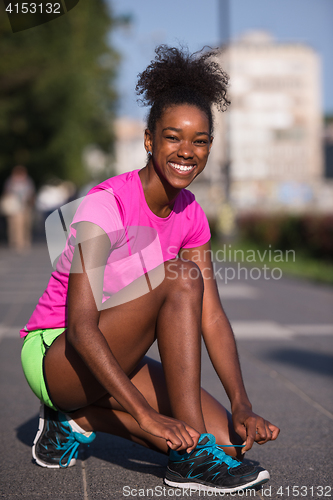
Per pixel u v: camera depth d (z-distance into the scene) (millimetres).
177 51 2709
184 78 2627
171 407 2533
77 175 25109
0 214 23250
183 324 2490
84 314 2312
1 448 3223
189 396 2492
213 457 2512
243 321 7383
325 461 3029
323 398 4234
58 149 24219
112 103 29500
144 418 2244
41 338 2629
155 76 2635
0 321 7133
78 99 23688
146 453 3135
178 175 2521
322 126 54000
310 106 57719
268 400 4180
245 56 54031
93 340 2283
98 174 30500
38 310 2699
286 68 56875
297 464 2984
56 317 2621
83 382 2488
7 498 2541
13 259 15133
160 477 2779
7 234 23469
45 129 24438
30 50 21953
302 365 5215
